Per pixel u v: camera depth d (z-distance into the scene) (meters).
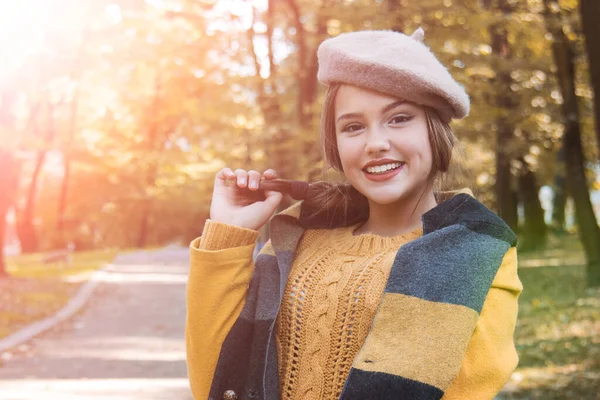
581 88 23.95
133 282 26.84
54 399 8.51
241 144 20.05
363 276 2.02
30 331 14.45
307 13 16.25
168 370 10.59
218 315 2.12
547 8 17.94
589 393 7.46
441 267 1.86
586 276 17.23
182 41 19.61
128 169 44.09
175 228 58.38
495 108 17.02
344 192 2.23
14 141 20.67
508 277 1.91
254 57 16.78
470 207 1.97
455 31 14.91
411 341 1.81
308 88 15.46
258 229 2.24
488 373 1.83
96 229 57.78
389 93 1.97
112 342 13.39
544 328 12.34
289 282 2.12
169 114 22.67
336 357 2.01
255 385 2.06
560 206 38.62
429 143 2.02
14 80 19.58
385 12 13.95
